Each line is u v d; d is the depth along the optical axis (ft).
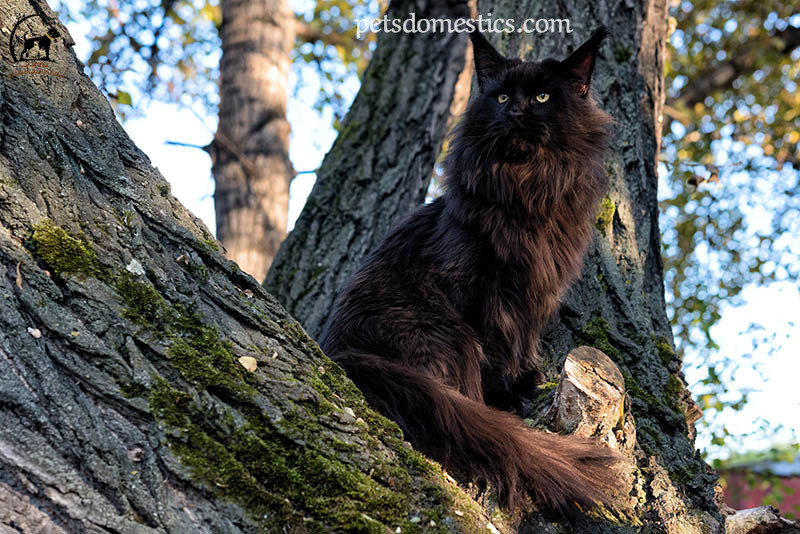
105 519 5.40
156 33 23.80
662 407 10.16
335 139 17.69
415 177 16.96
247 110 24.41
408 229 12.01
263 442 6.27
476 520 6.96
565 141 11.43
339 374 7.53
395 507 6.53
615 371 8.89
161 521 5.57
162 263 6.85
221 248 7.64
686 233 27.81
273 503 5.97
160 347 6.25
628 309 11.67
